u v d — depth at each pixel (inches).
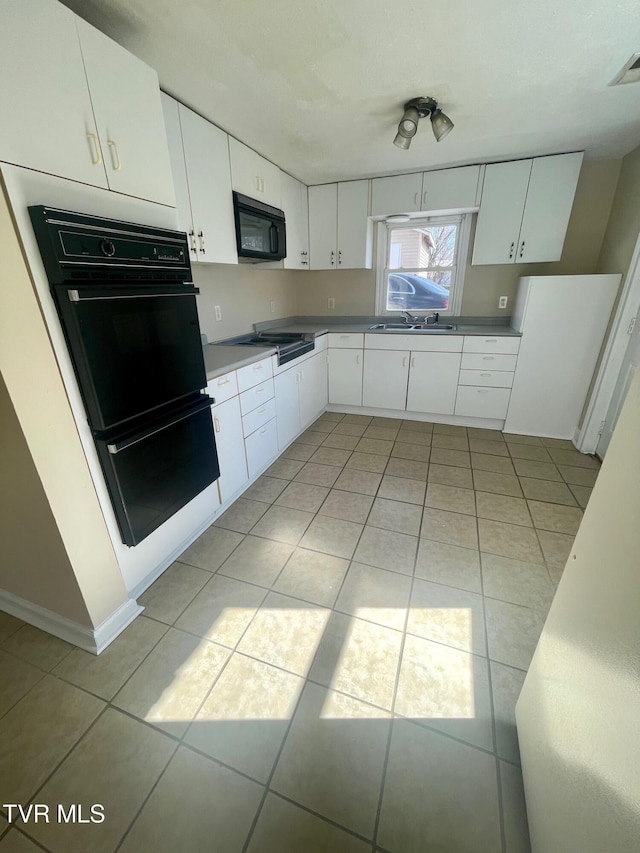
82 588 52.4
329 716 46.9
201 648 56.0
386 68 65.1
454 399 136.8
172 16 51.7
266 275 143.3
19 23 39.3
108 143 50.7
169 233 59.7
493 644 56.0
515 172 115.5
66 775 41.7
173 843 36.5
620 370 106.1
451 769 41.6
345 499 94.6
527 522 84.5
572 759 29.1
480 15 52.7
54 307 45.9
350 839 36.5
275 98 73.9
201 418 73.7
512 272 137.0
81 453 51.1
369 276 155.7
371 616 61.0
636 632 22.7
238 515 88.5
